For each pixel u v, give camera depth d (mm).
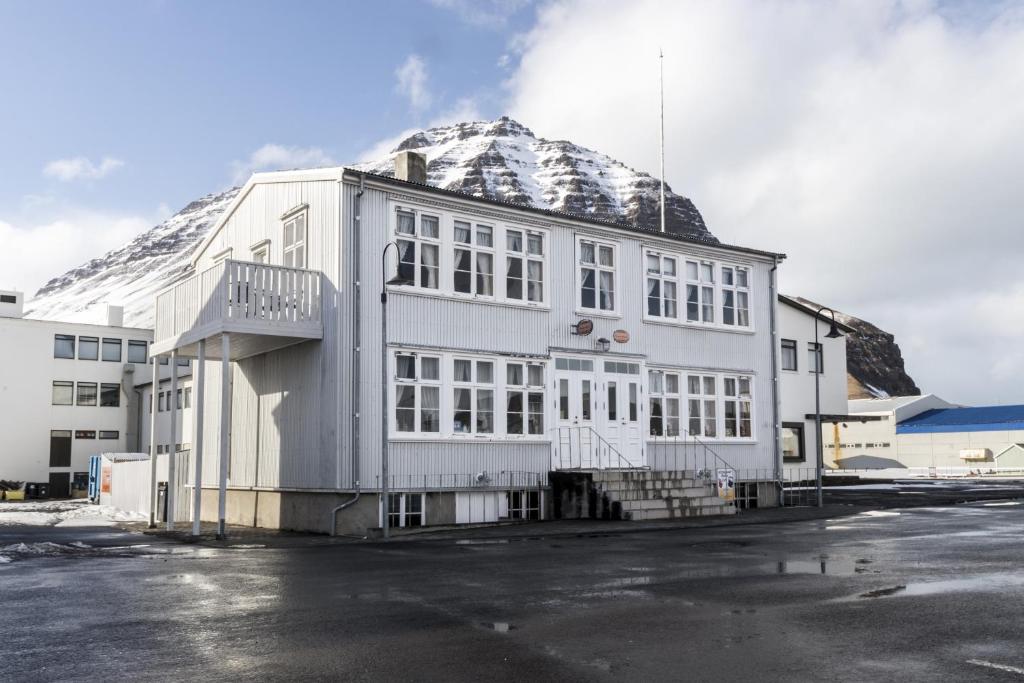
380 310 21344
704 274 27906
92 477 43000
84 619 9266
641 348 25969
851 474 56094
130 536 20188
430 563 13883
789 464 44219
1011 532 17750
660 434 26109
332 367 20875
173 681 6871
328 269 21281
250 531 21641
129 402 60125
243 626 8844
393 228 21766
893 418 69125
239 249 25281
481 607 9797
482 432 22609
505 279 23484
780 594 10461
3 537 19953
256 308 20469
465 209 22922
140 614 9516
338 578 12180
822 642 7961
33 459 56594
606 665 7238
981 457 63750
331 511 20641
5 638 8383
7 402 56094
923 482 49500
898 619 8914
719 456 27234
